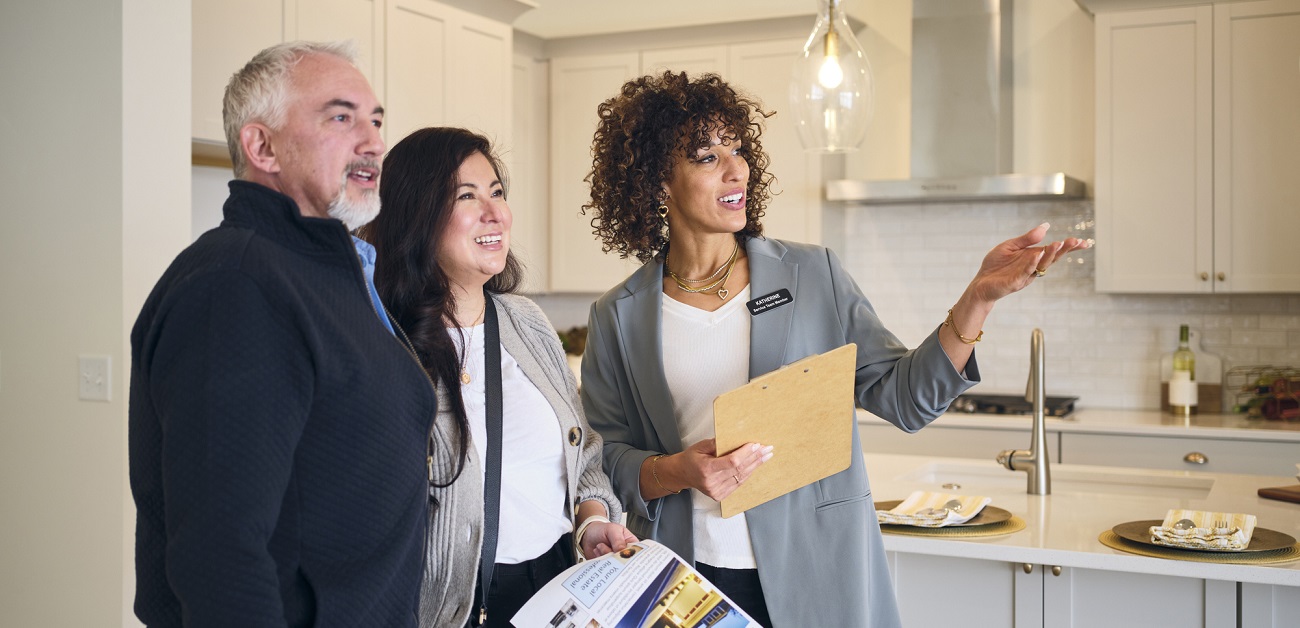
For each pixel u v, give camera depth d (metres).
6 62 2.98
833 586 1.83
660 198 1.93
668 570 1.63
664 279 2.01
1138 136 4.39
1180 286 4.36
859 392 1.91
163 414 1.16
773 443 1.71
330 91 1.32
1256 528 2.23
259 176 1.34
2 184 2.99
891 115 5.09
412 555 1.33
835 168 5.13
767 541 1.82
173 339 1.16
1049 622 2.20
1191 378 4.56
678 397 1.92
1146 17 4.35
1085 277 4.86
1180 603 2.09
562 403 1.77
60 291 2.90
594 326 2.09
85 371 2.85
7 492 3.00
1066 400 4.68
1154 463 4.18
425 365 1.62
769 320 1.87
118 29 2.79
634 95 1.97
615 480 1.93
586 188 5.38
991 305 1.66
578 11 5.28
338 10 3.76
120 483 2.80
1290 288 4.17
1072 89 4.81
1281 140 4.16
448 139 1.71
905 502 2.46
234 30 3.37
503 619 1.66
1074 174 4.83
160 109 2.90
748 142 1.94
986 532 2.29
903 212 5.15
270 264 1.21
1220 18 4.23
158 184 2.89
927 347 1.75
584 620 1.55
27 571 2.97
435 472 1.59
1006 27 4.76
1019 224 4.94
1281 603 1.99
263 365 1.17
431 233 1.66
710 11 5.21
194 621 1.11
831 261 1.95
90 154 2.84
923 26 4.79
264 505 1.14
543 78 5.45
